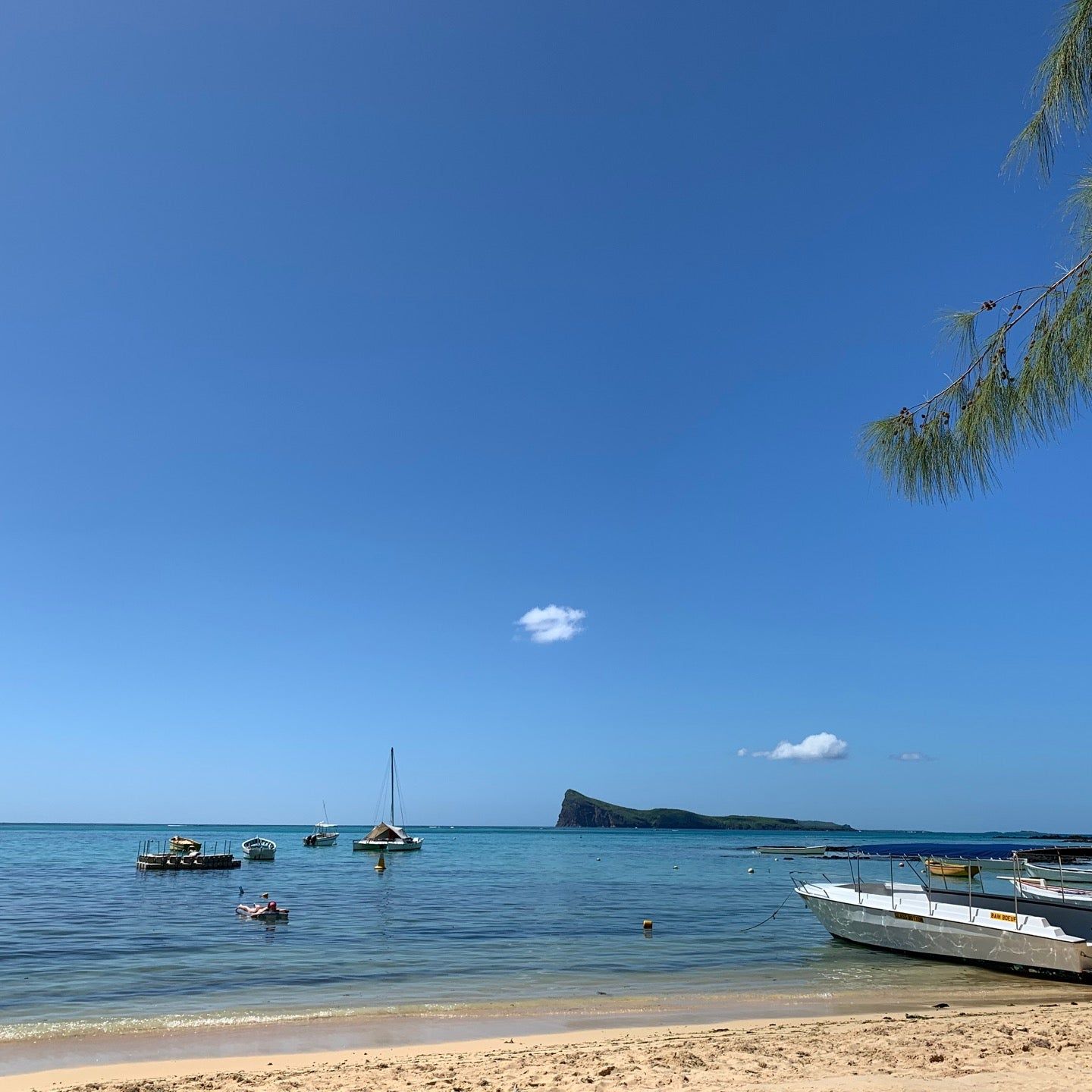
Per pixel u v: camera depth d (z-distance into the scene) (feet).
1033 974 74.23
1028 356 16.22
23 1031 55.06
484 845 548.31
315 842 441.68
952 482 17.97
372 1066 42.83
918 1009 60.70
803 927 117.19
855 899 93.35
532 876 237.45
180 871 244.83
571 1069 38.75
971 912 80.18
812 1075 34.40
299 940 102.42
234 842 489.67
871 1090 29.48
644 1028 55.36
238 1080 39.78
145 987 71.56
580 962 86.22
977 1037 43.16
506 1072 39.19
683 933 111.04
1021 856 134.72
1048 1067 34.12
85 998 66.59
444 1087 36.14
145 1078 42.83
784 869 275.18
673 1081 34.40
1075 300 15.40
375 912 137.49
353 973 78.95
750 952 92.32
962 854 132.16
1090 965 69.82
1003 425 16.90
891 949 87.51
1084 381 15.62
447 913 135.23
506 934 108.99
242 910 125.49
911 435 17.97
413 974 78.84
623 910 141.28
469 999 66.28
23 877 216.54
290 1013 60.75
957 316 16.98
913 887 98.99
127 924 116.78
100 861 293.43
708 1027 54.60
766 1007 62.49
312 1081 38.81
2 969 80.33
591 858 361.51
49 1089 40.09
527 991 70.23
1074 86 14.47
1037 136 15.06
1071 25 14.37
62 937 103.35
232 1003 64.85
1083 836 189.06
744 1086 31.81
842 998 65.98
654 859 349.82
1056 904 80.94
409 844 379.14
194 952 91.81
